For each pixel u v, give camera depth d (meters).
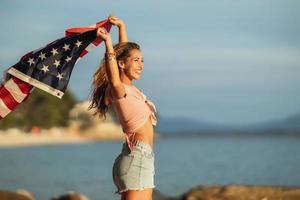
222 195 13.72
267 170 37.50
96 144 109.94
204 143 119.31
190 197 13.88
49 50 6.30
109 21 6.53
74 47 6.31
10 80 6.34
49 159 55.12
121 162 6.12
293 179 30.75
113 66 6.06
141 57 6.34
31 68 6.29
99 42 6.38
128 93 6.14
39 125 119.88
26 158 56.97
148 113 6.19
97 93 6.44
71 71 6.32
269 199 13.31
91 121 131.00
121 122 6.20
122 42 6.36
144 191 6.06
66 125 127.06
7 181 30.00
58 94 6.27
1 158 56.50
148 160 6.09
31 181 30.05
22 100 6.37
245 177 32.66
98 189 25.58
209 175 34.31
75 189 25.69
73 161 51.53
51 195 23.27
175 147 94.31
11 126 114.12
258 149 78.25
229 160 50.53
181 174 35.22
